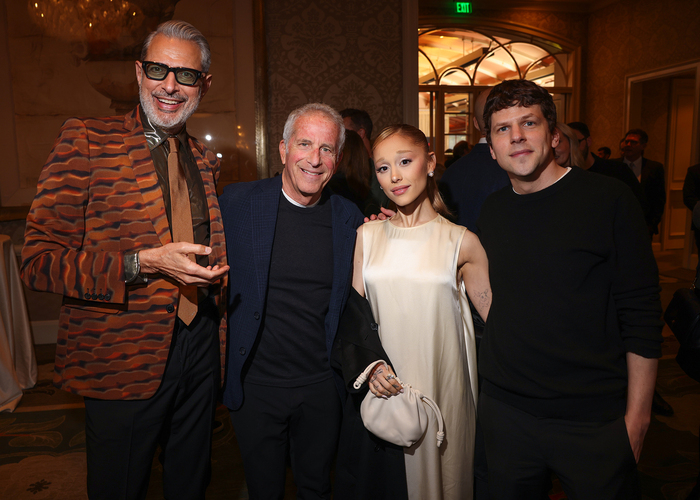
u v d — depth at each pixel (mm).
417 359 1418
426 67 7406
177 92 1273
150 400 1281
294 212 1521
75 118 1274
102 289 1170
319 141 1399
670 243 7559
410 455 1414
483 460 1493
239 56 3904
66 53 3736
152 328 1253
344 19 4074
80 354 1233
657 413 2631
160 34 1283
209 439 1473
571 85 7957
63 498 2006
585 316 1175
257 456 1506
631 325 1163
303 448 1556
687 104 7371
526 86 1208
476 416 1501
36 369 3246
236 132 3973
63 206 1191
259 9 3887
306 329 1497
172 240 1285
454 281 1420
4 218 3746
